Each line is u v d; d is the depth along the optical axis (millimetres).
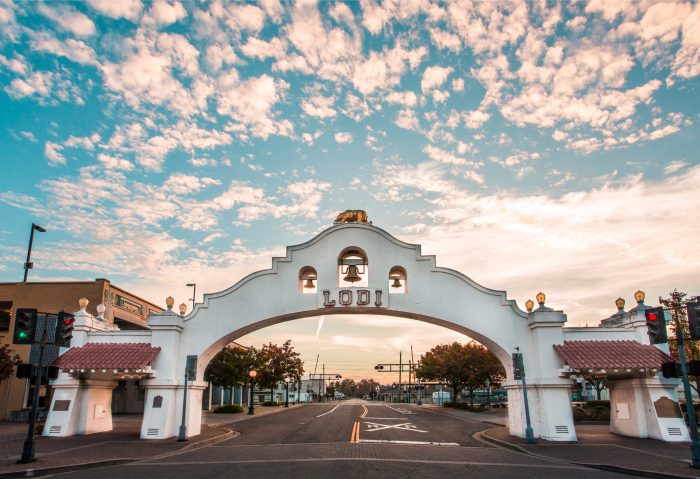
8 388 33625
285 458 15992
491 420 35188
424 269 23016
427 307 22625
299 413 46688
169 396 21891
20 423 30094
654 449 17906
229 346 49125
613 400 23141
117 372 21734
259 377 60281
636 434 21281
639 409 21344
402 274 24219
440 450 18484
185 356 22734
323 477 12469
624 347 21406
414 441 21688
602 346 21500
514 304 22484
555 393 21031
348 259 23344
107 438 21547
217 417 38656
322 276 22984
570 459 16094
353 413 46438
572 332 22094
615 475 13445
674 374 15312
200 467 14336
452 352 53281
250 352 49281
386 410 54562
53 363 21891
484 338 22625
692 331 14969
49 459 15883
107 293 37531
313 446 19578
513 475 13133
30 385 34281
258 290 23125
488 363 49375
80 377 23109
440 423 33000
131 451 17922
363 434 24641
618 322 23703
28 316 16297
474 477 12719
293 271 23188
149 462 15742
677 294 30266
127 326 42844
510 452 18125
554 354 21359
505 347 22219
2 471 13883
